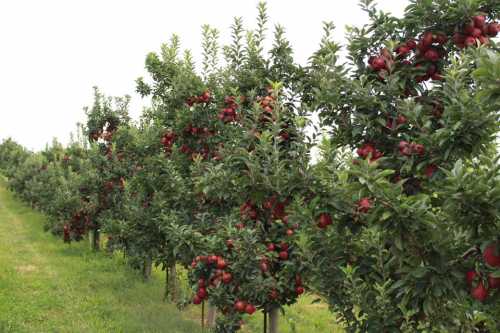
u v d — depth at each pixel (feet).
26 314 30.07
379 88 14.37
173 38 35.45
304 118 17.40
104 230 45.73
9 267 43.80
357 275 13.48
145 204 36.11
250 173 16.58
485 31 13.97
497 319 12.50
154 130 38.40
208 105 29.78
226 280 20.42
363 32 15.56
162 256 33.76
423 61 14.65
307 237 14.65
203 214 27.04
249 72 24.13
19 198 114.21
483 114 10.81
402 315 12.39
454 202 8.75
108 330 28.19
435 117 14.24
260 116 20.25
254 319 34.53
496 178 8.55
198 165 26.71
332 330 32.86
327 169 14.23
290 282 20.13
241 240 20.51
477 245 9.74
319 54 18.44
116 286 39.29
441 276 10.45
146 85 37.58
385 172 9.89
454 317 12.58
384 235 11.17
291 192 15.60
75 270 44.52
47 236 66.85
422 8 14.29
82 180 56.95
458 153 11.73
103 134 55.67
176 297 36.06
